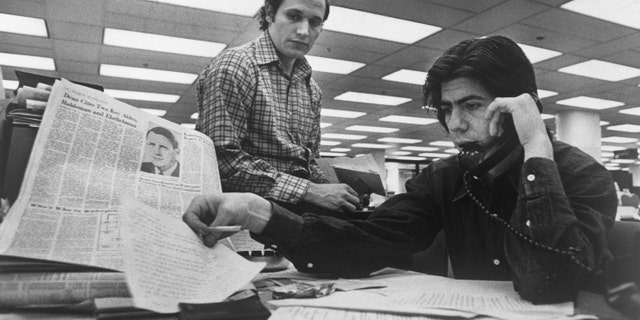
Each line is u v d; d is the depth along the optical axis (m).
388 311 0.42
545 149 0.57
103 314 0.37
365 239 0.67
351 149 13.60
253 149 1.03
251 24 4.11
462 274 0.79
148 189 0.54
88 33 4.36
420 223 0.78
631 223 0.75
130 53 4.96
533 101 0.59
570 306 0.46
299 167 1.07
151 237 0.43
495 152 0.65
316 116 1.21
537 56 5.01
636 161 15.09
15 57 5.08
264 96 1.03
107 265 0.43
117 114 0.55
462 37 4.39
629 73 5.67
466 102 0.62
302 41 1.07
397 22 4.07
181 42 4.62
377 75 5.80
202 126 1.01
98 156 0.51
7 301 0.39
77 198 0.47
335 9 3.75
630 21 4.00
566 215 0.51
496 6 3.70
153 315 0.38
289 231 0.62
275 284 0.59
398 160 15.41
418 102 7.36
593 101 7.26
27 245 0.42
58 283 0.40
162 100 7.26
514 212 0.55
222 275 0.47
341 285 0.59
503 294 0.53
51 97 0.49
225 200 0.57
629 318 0.41
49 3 3.69
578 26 4.11
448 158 0.85
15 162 0.51
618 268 0.44
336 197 0.92
